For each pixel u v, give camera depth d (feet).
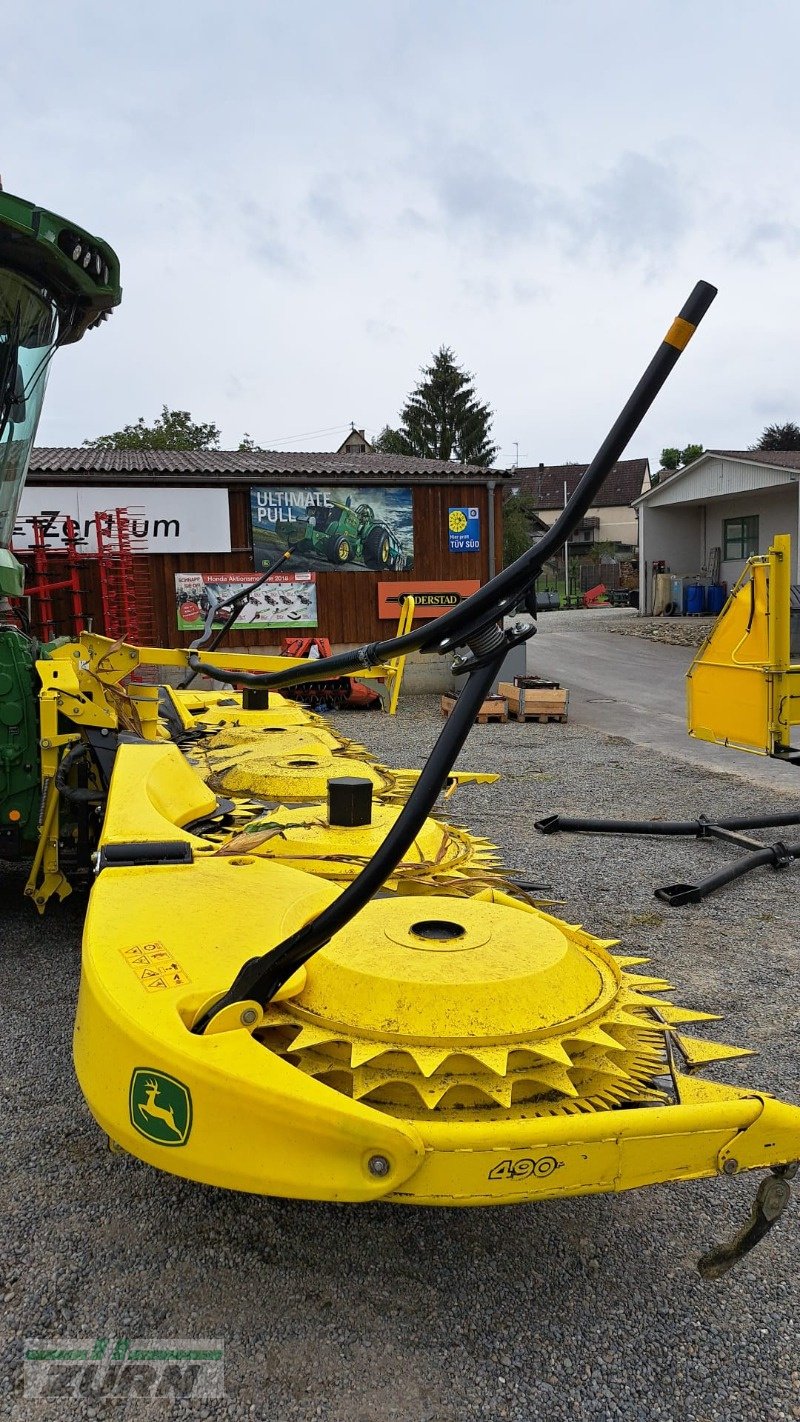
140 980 6.84
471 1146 5.95
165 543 44.34
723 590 88.84
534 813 24.53
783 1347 6.93
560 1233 8.16
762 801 25.80
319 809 11.68
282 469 45.70
